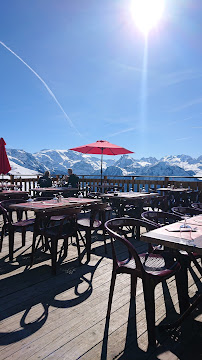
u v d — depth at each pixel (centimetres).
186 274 230
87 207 357
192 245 175
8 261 358
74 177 861
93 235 514
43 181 848
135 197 521
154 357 176
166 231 218
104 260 367
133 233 499
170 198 705
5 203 453
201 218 287
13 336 195
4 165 803
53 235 316
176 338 196
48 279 300
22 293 265
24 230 429
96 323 213
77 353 178
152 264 233
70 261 362
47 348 183
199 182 808
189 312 194
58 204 398
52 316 223
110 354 178
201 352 181
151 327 189
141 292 269
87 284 287
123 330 204
